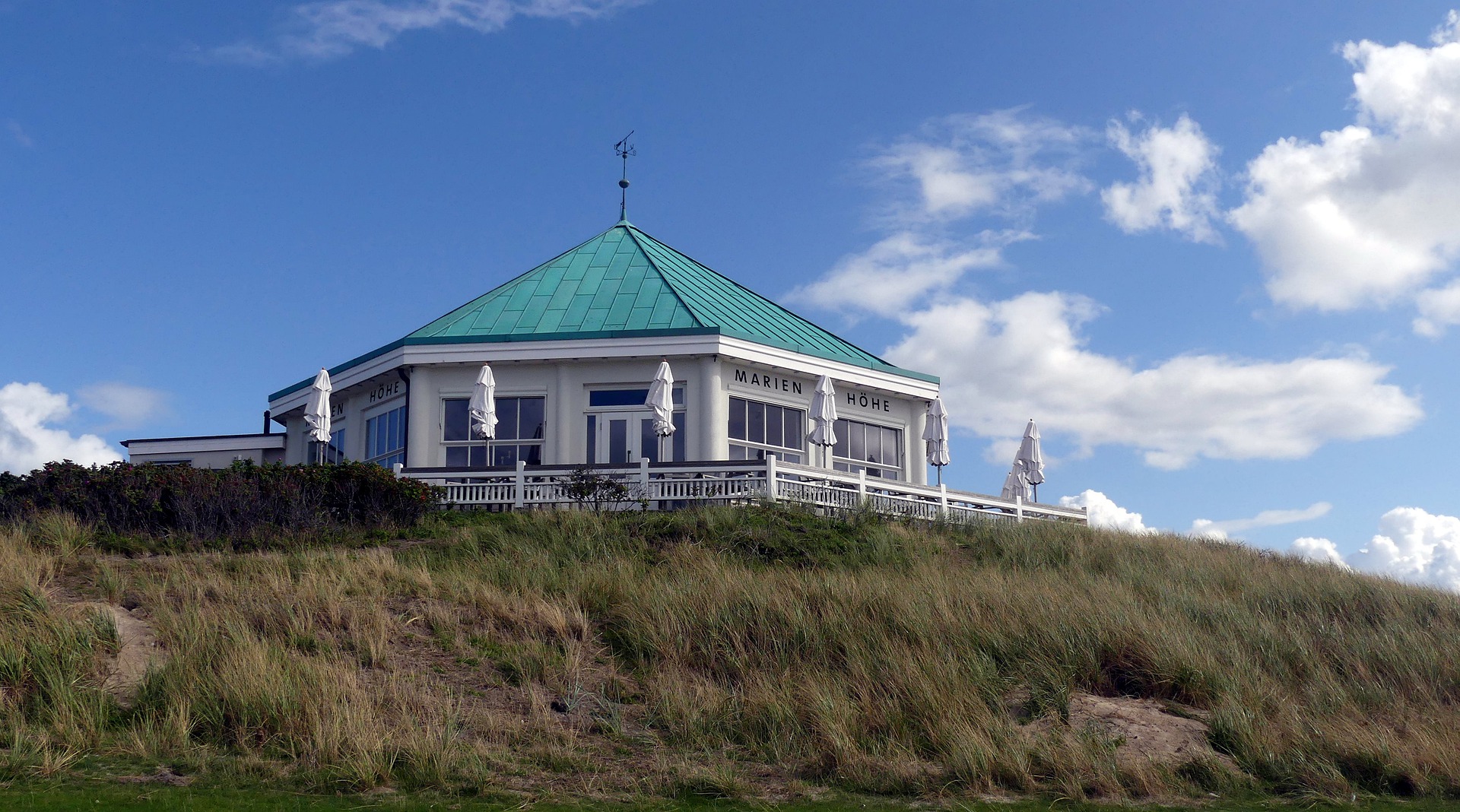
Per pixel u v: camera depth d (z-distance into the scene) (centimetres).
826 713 1239
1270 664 1470
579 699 1303
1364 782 1170
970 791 1120
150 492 1919
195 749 1130
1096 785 1138
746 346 2798
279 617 1406
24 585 1423
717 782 1112
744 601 1530
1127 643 1446
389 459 2942
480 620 1483
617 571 1675
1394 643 1523
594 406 2817
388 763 1114
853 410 3020
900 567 1864
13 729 1127
